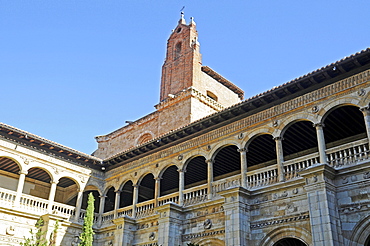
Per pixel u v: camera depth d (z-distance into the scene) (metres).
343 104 23.20
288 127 25.86
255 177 27.55
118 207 35.88
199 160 33.12
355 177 20.97
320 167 20.78
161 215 28.84
